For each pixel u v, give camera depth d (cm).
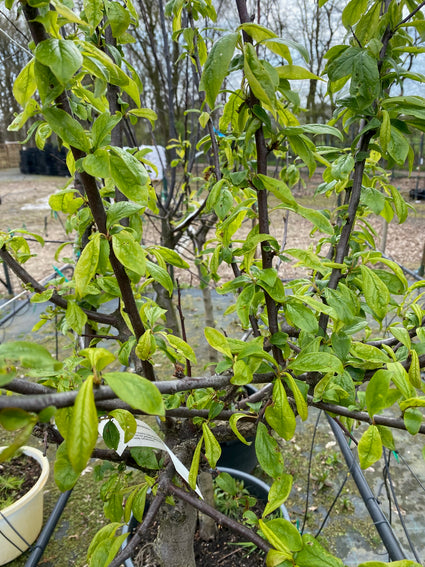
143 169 71
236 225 109
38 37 62
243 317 92
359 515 248
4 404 49
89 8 102
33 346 50
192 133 309
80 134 67
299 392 80
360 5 100
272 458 85
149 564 169
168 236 264
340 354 98
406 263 634
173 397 125
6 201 1191
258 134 84
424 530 239
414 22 94
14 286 603
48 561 223
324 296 102
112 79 77
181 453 115
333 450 297
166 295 256
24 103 73
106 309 513
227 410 100
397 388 87
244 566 183
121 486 112
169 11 158
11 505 213
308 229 834
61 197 95
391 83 99
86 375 114
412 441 309
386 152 103
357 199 106
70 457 50
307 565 72
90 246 75
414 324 102
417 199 931
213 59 70
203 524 197
